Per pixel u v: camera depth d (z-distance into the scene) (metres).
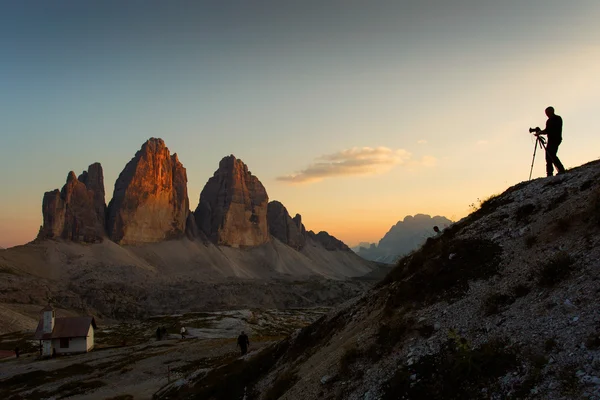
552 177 21.98
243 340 43.44
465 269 18.02
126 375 56.84
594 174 18.98
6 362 77.56
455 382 12.10
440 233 24.97
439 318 15.91
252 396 25.70
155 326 132.88
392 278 25.31
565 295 12.84
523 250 16.94
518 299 14.25
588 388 9.52
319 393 16.88
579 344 10.81
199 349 69.69
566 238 15.60
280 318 180.25
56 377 60.41
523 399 10.36
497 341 12.58
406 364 14.30
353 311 25.56
